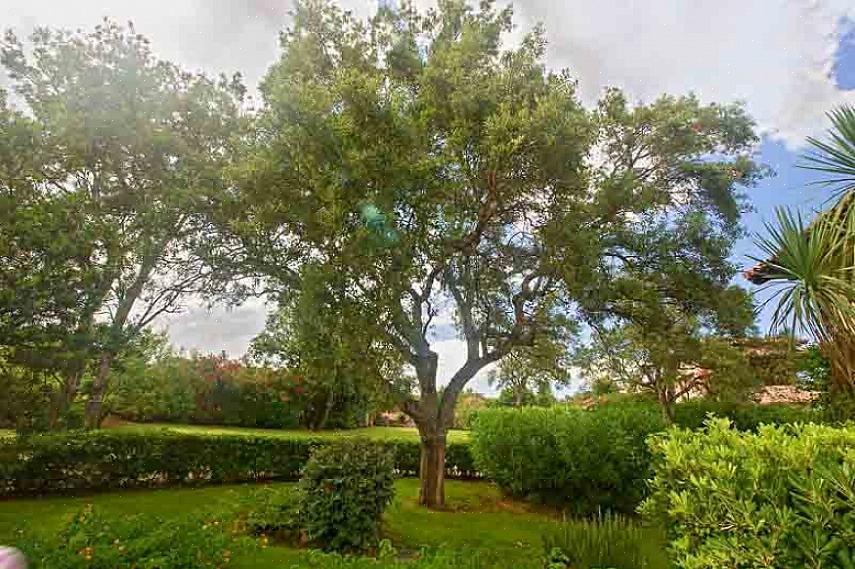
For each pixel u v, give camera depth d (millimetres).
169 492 10039
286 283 8883
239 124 11453
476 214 8273
